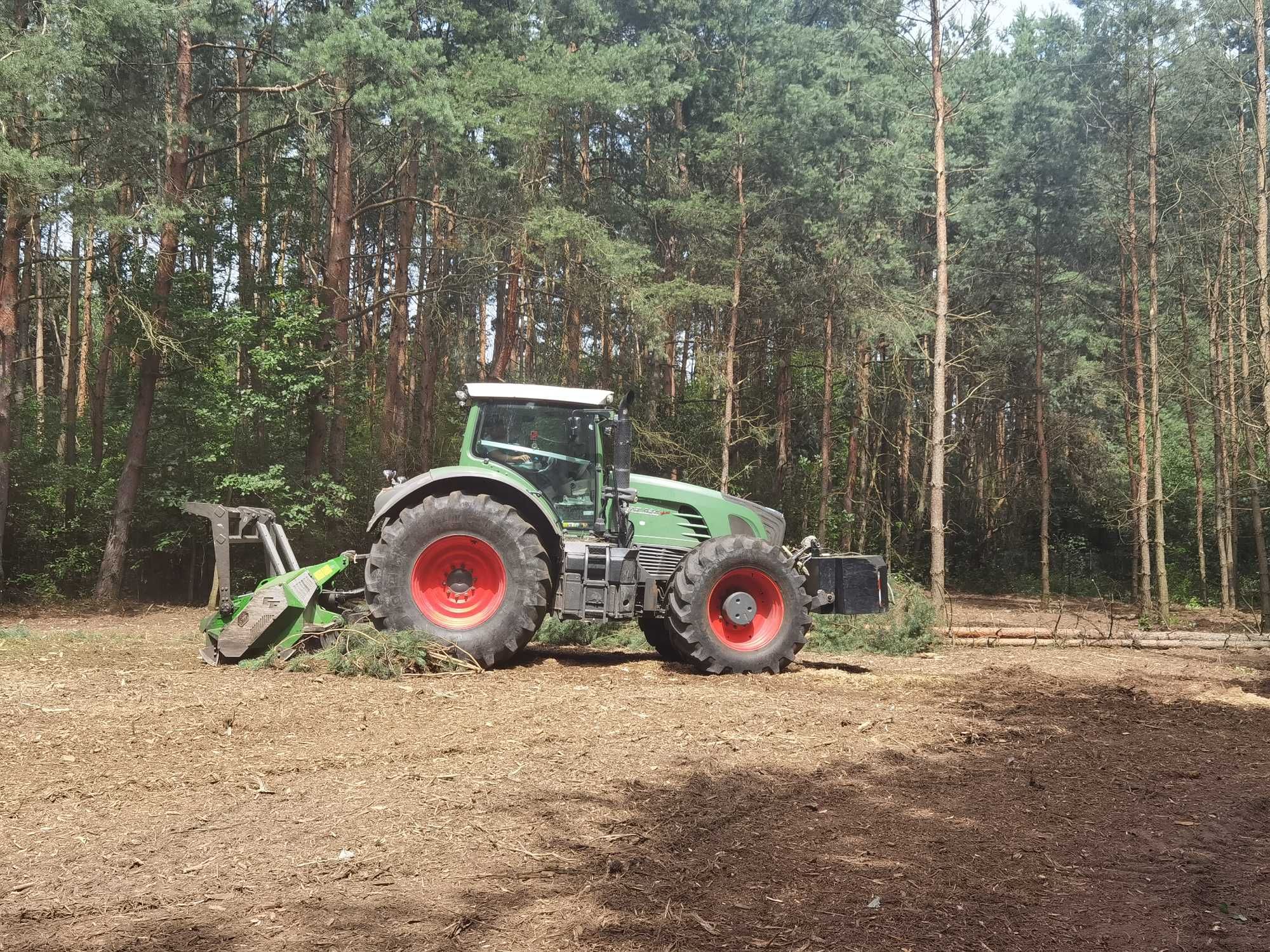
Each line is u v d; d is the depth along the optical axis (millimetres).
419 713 6242
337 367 18531
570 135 23688
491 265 19641
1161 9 18016
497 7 21281
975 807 4609
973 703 7422
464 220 19656
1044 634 12852
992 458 34094
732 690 7617
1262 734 6738
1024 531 33875
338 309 18984
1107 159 20688
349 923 3059
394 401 21734
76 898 3232
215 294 18812
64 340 30109
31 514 18859
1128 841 4180
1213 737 6586
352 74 16219
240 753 5129
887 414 29281
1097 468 27672
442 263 21969
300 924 3043
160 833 3891
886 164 21312
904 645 11500
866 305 21375
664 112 25781
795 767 5219
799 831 4133
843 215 21609
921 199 25438
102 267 16922
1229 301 17812
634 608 8805
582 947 2920
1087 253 25016
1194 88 18344
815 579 9344
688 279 21875
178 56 16406
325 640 8172
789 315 22984
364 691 6898
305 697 6582
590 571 8586
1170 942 3090
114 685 6809
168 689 6746
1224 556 22172
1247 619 20156
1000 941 3057
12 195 14188
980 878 3623
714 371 21250
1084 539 32219
